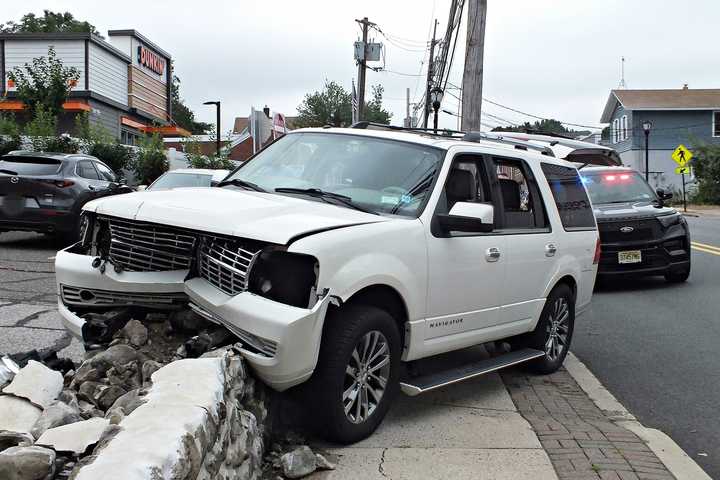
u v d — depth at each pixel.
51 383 3.47
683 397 5.95
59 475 2.76
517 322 5.84
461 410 5.29
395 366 4.55
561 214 6.48
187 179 13.74
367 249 4.25
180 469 2.54
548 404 5.56
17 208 11.48
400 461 4.21
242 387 3.73
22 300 7.89
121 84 32.66
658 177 50.91
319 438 4.43
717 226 23.38
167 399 2.98
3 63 29.33
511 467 4.21
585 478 4.10
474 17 13.91
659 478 4.15
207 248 4.33
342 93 68.19
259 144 15.55
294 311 3.81
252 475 3.57
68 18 58.56
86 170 12.51
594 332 8.36
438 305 4.85
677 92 52.72
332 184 5.16
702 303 10.10
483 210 4.79
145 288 4.41
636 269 11.07
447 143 5.33
